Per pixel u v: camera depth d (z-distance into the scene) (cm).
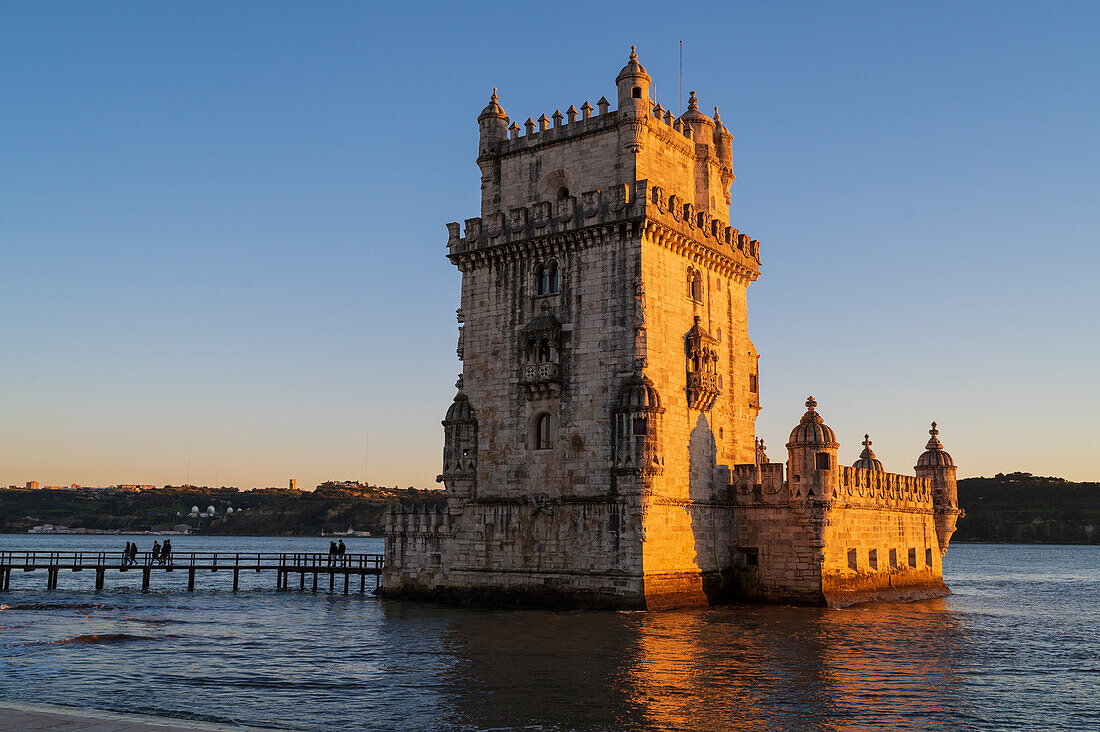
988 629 5619
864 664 4162
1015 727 3177
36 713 2552
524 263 6262
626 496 5572
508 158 6569
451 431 6353
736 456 6688
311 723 3034
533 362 6034
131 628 5366
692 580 5941
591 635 4781
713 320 6544
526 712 3189
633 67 6041
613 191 5872
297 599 7350
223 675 3847
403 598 6594
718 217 6912
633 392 5609
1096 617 6712
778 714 3222
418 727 2991
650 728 3005
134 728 2392
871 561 6788
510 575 6038
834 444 6156
